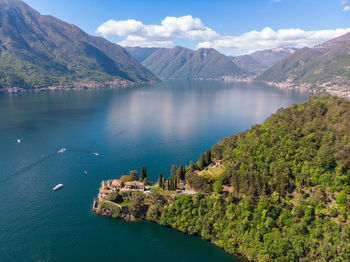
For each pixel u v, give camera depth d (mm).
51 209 165250
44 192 184375
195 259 132125
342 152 144875
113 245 139500
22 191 185125
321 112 182375
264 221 133250
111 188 175250
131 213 159125
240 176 160250
